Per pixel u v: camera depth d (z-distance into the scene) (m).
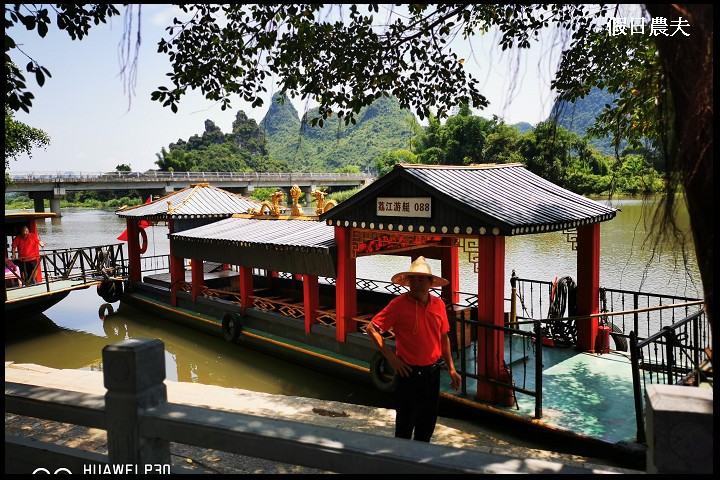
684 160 2.43
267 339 10.80
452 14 5.69
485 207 7.06
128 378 2.82
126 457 2.85
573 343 9.05
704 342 6.62
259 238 11.01
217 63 6.40
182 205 14.55
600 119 8.34
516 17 6.34
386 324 4.63
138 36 3.26
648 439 2.13
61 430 5.50
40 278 15.62
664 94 2.77
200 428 2.68
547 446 6.36
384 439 2.46
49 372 9.45
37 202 52.47
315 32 6.22
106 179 52.06
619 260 18.55
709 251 2.36
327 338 9.80
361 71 6.60
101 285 16.56
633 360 5.74
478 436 6.38
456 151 44.78
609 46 6.16
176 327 14.16
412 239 9.48
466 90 7.07
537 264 19.94
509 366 7.69
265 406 7.22
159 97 6.39
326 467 2.43
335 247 9.33
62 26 5.64
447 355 4.88
